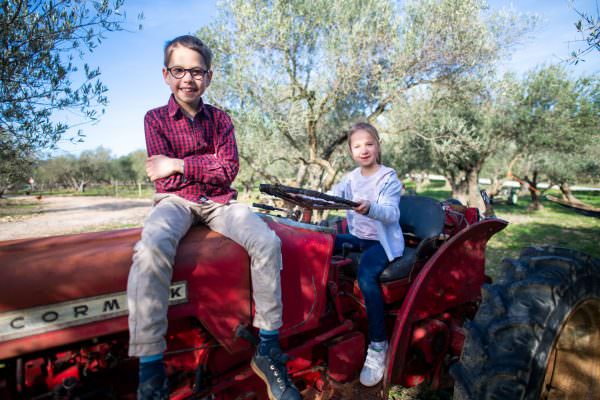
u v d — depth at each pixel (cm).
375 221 257
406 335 235
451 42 928
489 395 194
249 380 197
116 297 152
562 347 222
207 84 196
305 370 216
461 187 1895
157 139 188
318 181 1151
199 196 184
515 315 204
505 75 1336
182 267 163
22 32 332
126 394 168
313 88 945
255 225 174
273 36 853
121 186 5141
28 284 140
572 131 1355
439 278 256
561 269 212
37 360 151
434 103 1135
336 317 238
